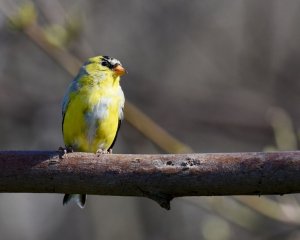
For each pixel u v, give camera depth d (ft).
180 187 18.79
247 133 52.65
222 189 18.60
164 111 51.62
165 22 50.75
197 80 52.39
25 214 51.70
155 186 18.90
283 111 49.19
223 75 52.70
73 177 19.47
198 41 51.78
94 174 19.29
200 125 52.60
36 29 31.45
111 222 44.34
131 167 19.06
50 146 51.06
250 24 51.70
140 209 45.68
